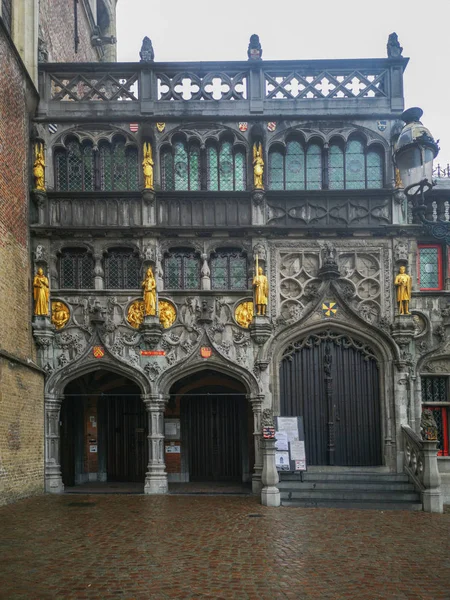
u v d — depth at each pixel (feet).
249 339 61.82
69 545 34.55
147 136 63.21
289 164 65.16
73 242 62.64
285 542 36.06
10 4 62.08
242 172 64.95
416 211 34.30
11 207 55.67
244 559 31.71
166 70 65.41
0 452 49.62
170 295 62.28
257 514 46.80
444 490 54.90
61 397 61.31
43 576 28.04
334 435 61.77
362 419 62.03
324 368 62.69
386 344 62.13
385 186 64.08
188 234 62.95
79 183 64.18
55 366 61.05
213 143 65.10
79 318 61.87
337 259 63.36
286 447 57.47
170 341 61.62
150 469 60.34
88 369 61.46
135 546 34.47
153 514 46.26
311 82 65.67
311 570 29.66
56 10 77.20
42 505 50.75
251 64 65.10
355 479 57.57
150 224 62.69
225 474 73.82
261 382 61.05
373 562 31.37
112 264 63.72
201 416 74.79
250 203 63.67
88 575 28.27
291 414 62.13
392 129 64.39
